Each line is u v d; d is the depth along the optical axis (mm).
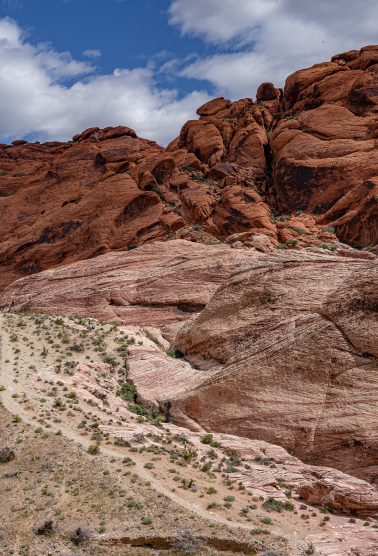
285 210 64438
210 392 34969
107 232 68812
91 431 31094
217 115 78188
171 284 51406
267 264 40719
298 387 32719
